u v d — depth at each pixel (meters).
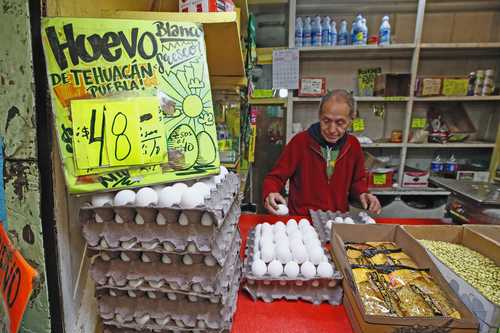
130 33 0.54
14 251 0.55
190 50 0.59
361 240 0.97
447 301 0.65
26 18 0.48
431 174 2.69
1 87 0.51
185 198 0.54
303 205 1.84
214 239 0.54
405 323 0.57
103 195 0.55
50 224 0.54
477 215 1.15
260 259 0.83
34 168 0.52
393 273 0.75
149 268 0.57
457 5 2.48
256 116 2.83
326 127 1.66
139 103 0.54
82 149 0.51
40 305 0.56
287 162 1.84
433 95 2.48
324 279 0.77
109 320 0.61
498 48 2.44
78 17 0.56
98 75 0.52
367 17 2.64
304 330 0.68
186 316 0.60
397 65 2.72
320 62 2.79
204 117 0.60
